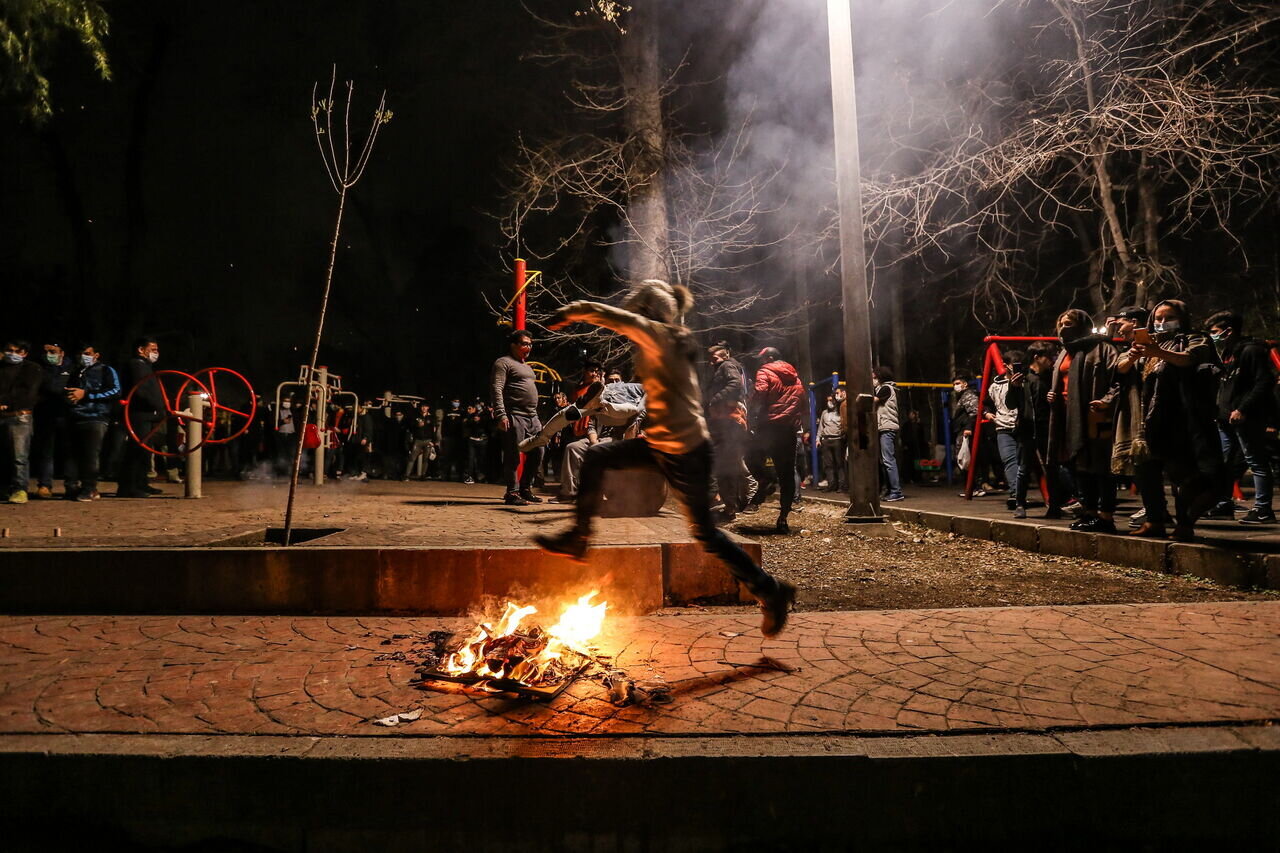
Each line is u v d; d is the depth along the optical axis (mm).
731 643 3916
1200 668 3408
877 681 3295
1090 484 6832
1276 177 12891
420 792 2568
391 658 3676
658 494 6996
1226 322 7348
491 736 2752
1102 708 2957
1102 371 6574
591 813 2551
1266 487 6984
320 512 7312
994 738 2709
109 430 9938
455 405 17328
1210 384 5758
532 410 8383
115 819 2617
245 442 16297
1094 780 2580
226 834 2602
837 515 9836
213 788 2602
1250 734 2725
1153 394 5859
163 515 6957
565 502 8273
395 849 2580
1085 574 6043
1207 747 2625
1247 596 5082
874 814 2564
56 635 4105
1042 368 8125
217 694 3178
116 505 8078
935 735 2744
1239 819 2584
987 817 2570
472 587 4629
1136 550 6066
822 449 13898
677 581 4855
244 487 12328
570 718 2916
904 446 16297
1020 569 6328
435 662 3588
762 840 2561
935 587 5648
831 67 8477
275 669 3508
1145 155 12930
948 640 3910
